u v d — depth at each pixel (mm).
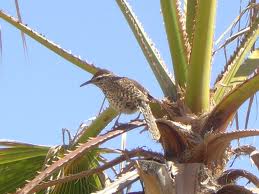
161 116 9266
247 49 9859
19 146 10242
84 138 10242
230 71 9727
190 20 10062
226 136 8461
